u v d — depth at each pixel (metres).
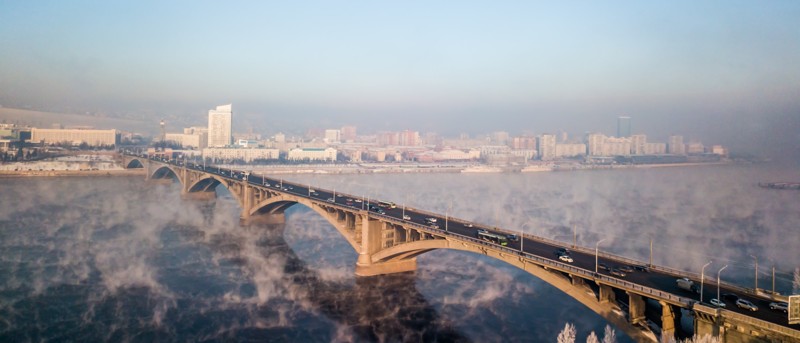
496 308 123.75
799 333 60.16
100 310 117.88
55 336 104.56
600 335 108.75
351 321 114.94
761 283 147.12
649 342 75.81
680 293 76.94
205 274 146.00
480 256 167.38
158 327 109.56
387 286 137.12
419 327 112.62
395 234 138.75
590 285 88.56
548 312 121.88
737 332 66.12
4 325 108.88
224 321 113.38
